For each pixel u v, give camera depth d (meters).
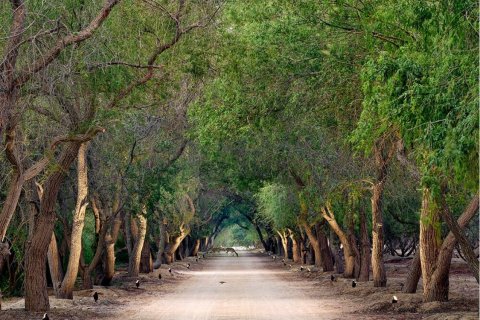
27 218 40.66
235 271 88.69
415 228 81.06
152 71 27.94
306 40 29.50
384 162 42.09
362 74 19.22
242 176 63.22
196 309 36.44
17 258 43.56
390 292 41.66
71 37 23.58
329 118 34.34
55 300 37.47
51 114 27.66
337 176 46.06
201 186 88.50
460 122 15.95
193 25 27.81
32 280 32.19
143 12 27.25
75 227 39.34
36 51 23.81
